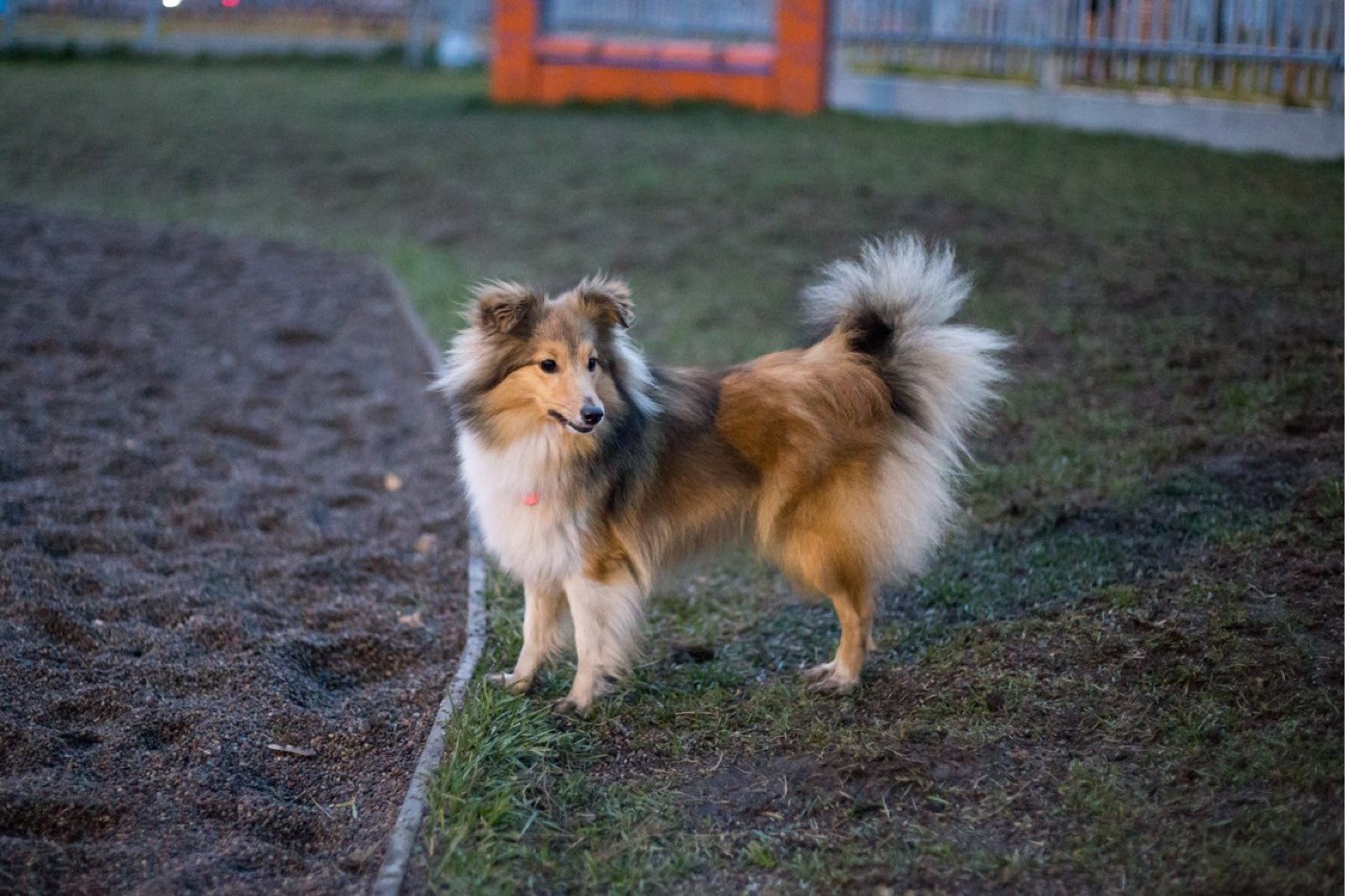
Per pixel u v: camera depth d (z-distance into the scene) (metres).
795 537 4.77
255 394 8.37
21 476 6.60
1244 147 11.65
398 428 7.98
